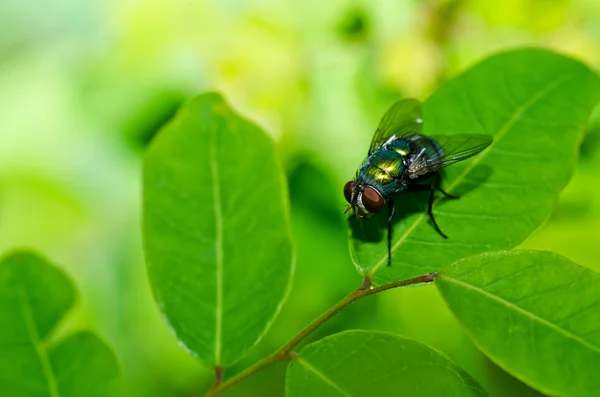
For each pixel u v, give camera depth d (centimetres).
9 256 16
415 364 14
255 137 16
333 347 15
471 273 14
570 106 16
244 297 16
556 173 16
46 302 16
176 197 16
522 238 16
